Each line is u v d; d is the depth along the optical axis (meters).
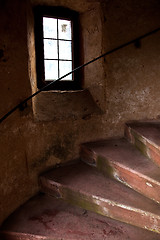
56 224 1.80
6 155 1.87
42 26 2.48
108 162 2.14
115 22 2.49
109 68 2.53
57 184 2.08
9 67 1.84
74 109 2.46
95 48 2.54
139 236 1.64
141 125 2.57
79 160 2.56
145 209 1.64
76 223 1.81
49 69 2.61
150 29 2.62
